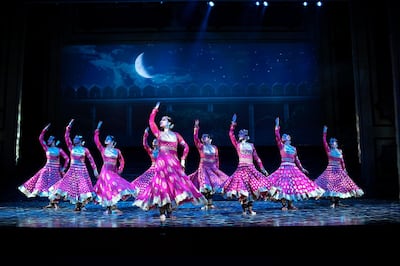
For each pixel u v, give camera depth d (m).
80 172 6.09
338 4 11.77
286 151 6.00
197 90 11.85
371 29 10.14
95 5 11.90
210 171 6.68
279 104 11.74
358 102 9.93
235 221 4.36
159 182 4.53
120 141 11.52
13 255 3.84
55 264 3.82
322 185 6.35
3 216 5.20
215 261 3.80
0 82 9.94
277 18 12.11
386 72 9.94
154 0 9.97
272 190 5.29
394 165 9.59
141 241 3.81
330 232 3.85
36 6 11.73
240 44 12.08
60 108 11.58
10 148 9.68
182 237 3.81
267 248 3.81
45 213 5.71
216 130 11.59
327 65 11.75
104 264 3.81
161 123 4.83
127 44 12.05
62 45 11.90
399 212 5.35
